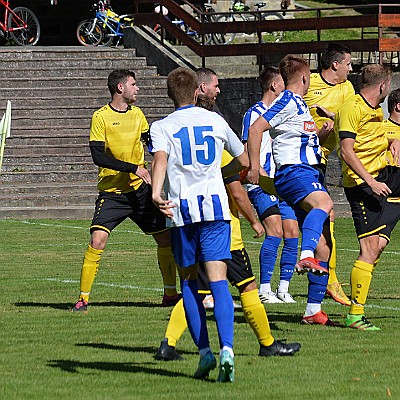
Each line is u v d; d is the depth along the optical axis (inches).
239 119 2277.3
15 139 2229.3
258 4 2765.7
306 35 2957.7
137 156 927.0
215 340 747.4
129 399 556.7
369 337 762.8
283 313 890.1
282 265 970.1
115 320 844.0
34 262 1288.1
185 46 2610.7
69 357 682.2
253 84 2242.9
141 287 1062.4
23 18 2819.9
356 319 805.2
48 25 3139.8
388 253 1391.5
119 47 2669.8
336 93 953.5
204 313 615.5
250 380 606.9
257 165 776.3
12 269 1218.6
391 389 583.8
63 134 2269.9
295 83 802.2
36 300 967.0
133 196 916.6
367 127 820.0
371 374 625.6
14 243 1507.1
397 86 2101.4
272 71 947.3
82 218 1883.6
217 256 602.5
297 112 787.4
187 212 604.4
